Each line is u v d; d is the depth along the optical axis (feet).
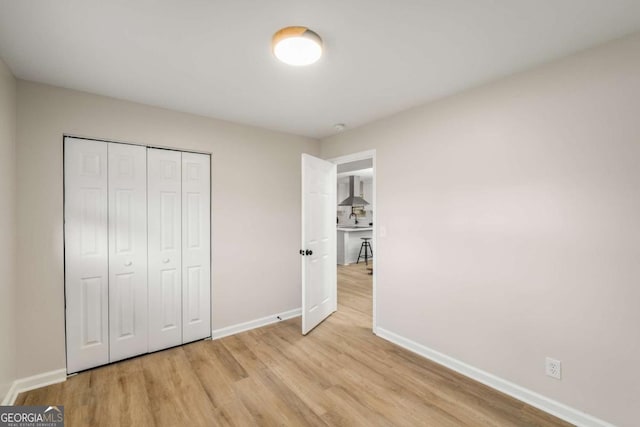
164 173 8.71
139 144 8.27
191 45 5.44
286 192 11.47
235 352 8.64
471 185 7.34
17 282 6.57
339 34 5.13
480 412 6.07
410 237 8.86
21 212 6.62
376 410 6.13
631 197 5.09
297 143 11.78
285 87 7.30
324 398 6.52
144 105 8.32
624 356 5.17
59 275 7.10
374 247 10.05
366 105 8.54
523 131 6.41
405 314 9.02
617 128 5.23
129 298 8.13
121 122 7.95
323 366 7.87
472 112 7.32
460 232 7.58
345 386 6.97
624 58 5.16
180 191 9.00
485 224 7.07
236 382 7.11
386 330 9.62
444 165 7.93
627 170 5.13
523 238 6.41
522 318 6.44
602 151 5.39
